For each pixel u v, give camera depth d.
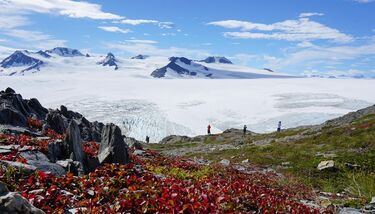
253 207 16.84
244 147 63.22
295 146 48.41
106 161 22.58
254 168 38.62
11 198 9.16
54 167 18.89
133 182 16.64
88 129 42.75
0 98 37.50
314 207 21.25
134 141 39.72
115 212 12.31
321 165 34.72
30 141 23.27
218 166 33.53
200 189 16.97
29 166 16.16
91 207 12.76
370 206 21.36
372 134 44.78
